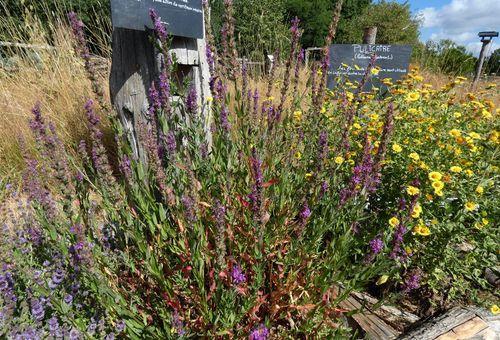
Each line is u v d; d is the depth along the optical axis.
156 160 1.67
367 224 2.51
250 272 1.91
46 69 4.36
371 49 5.16
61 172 1.45
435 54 8.96
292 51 2.15
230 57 2.17
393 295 1.80
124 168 1.74
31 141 3.66
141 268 1.90
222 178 2.02
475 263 2.36
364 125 2.98
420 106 3.27
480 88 5.64
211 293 1.69
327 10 30.03
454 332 1.92
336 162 2.18
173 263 1.95
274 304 1.86
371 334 2.03
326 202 2.13
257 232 1.56
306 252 1.90
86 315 1.73
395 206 2.42
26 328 1.64
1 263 1.80
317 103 2.17
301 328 1.83
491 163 2.51
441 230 2.23
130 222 1.64
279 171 2.25
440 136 2.58
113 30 2.24
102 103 1.77
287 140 2.33
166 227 1.70
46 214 1.55
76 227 1.38
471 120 2.99
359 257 2.45
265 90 4.03
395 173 2.49
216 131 2.15
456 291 2.38
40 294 1.72
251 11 8.55
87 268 1.41
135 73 2.27
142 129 1.88
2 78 4.41
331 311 1.81
